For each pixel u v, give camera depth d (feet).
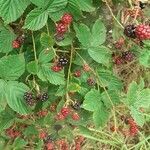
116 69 2.24
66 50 1.88
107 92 1.94
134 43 1.90
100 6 1.92
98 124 1.93
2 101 1.81
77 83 1.91
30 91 1.81
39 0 1.69
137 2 1.89
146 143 2.56
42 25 1.72
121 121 2.31
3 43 1.84
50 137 2.01
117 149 2.48
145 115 2.44
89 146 2.46
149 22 1.95
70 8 1.75
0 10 1.68
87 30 1.81
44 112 2.00
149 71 2.42
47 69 1.81
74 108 1.87
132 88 1.95
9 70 1.78
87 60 1.91
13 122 2.08
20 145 2.13
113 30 1.94
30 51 1.89
